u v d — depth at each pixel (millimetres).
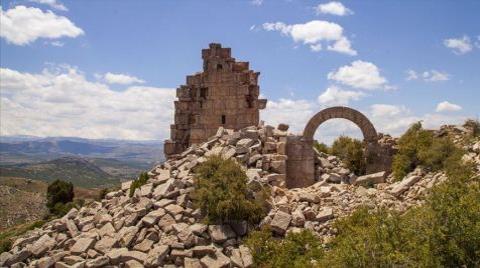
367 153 40781
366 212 26375
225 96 46344
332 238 26703
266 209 30438
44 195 172375
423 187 31844
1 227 122500
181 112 47594
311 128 40500
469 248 19156
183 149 47562
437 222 19734
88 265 26453
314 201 31797
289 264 24828
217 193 29266
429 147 36719
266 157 37656
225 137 40344
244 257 26031
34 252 29297
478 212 19578
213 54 46938
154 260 26031
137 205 31562
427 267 18953
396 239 20469
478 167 31516
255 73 46844
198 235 27766
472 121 42438
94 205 36281
